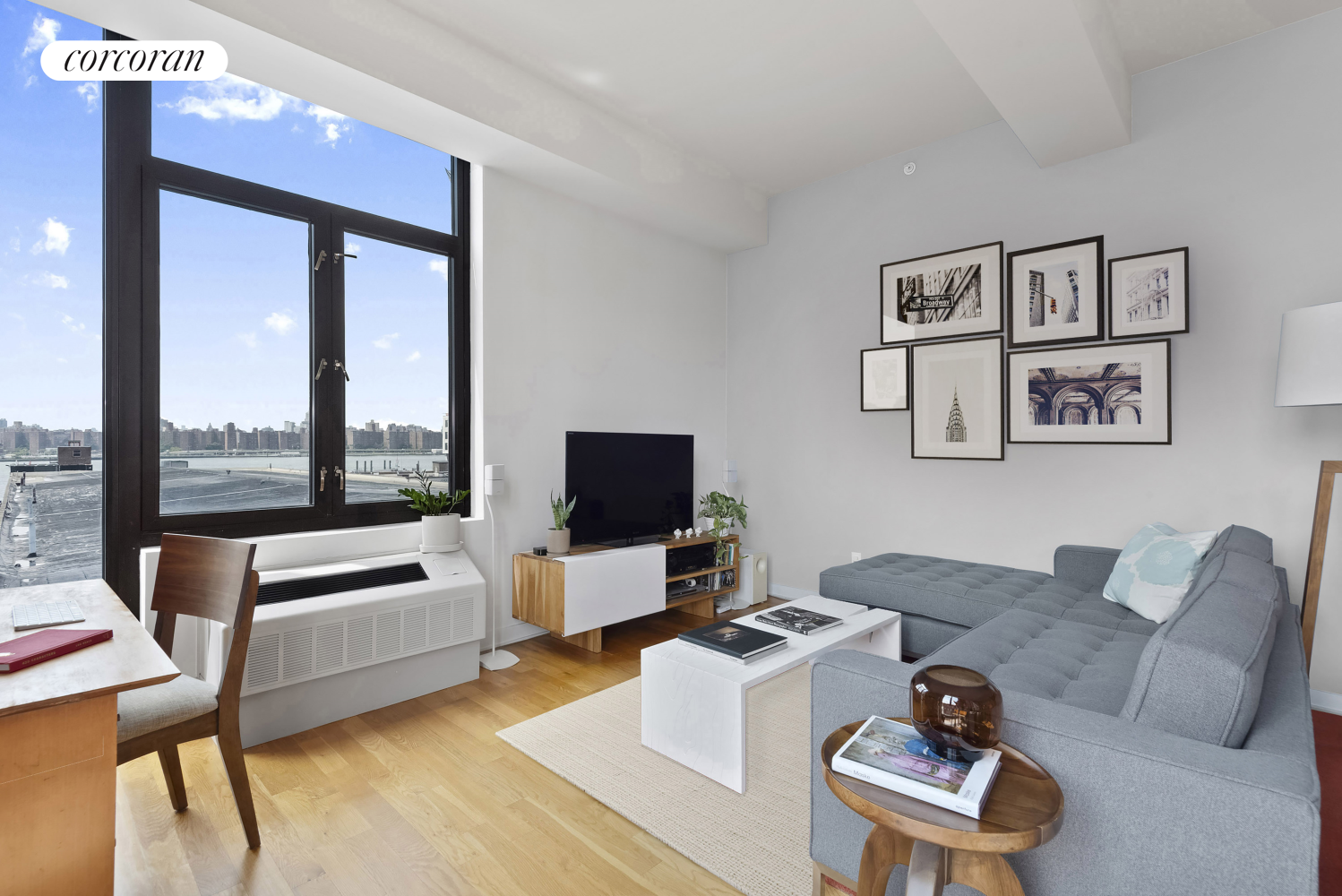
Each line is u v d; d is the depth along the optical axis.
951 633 2.83
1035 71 2.50
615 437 3.79
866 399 4.16
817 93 3.31
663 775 2.13
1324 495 2.45
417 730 2.47
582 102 3.40
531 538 3.69
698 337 4.74
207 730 1.66
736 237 4.59
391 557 2.96
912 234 3.97
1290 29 2.78
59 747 1.20
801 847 1.76
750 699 2.82
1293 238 2.77
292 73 2.50
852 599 3.16
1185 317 2.99
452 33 2.80
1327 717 2.61
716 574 4.27
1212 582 1.52
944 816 0.97
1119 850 1.06
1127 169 3.18
